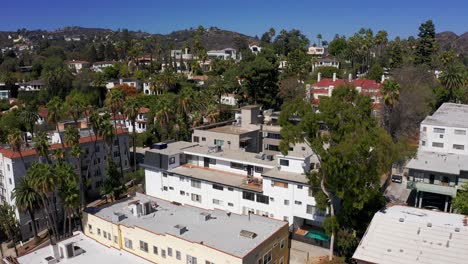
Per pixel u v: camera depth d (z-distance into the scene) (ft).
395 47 467.52
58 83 452.76
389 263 116.06
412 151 147.02
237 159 186.29
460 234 126.82
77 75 479.82
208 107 319.88
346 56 575.79
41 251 140.15
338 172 130.72
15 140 210.38
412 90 291.38
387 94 252.42
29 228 216.74
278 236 135.44
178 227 132.57
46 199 192.54
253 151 237.45
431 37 465.06
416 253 119.34
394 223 135.03
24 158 216.13
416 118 276.82
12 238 203.92
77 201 178.40
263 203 168.14
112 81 503.61
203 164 198.59
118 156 283.18
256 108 259.60
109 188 231.71
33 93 466.70
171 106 308.60
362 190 131.23
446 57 451.53
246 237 128.88
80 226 188.75
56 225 201.16
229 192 175.63
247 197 171.63
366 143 122.72
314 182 142.31
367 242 126.11
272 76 378.73
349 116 126.31
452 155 206.90
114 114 292.40
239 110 302.66
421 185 181.78
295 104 132.16
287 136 130.72
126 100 297.74
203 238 128.36
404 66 378.94
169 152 200.03
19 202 187.32
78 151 216.33
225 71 518.37
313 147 130.00
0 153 219.41
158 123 325.62
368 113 132.87
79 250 137.39
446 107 268.00
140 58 632.79
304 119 127.95
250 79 373.61
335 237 144.97
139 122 363.56
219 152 201.05
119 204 163.73
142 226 139.03
